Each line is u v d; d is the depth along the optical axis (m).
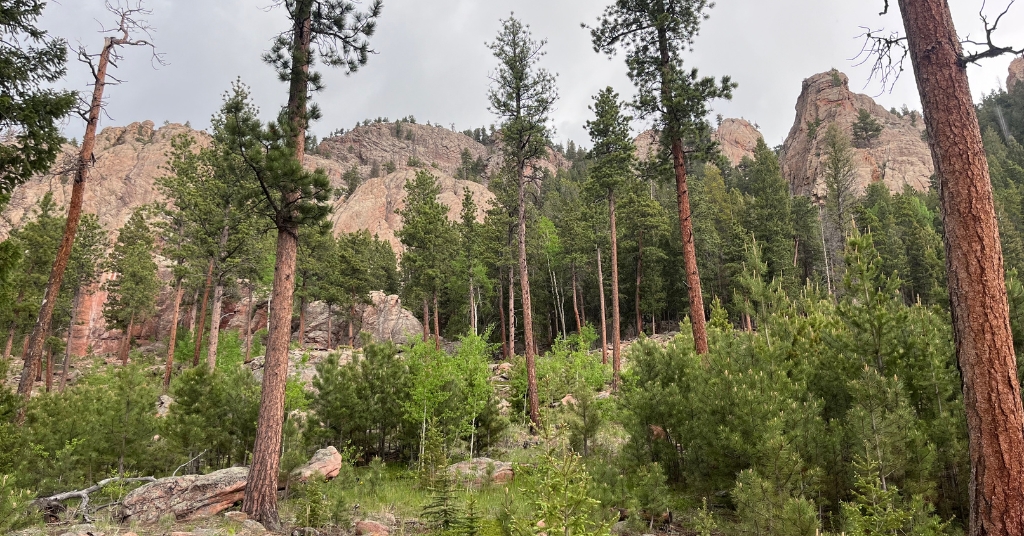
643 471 9.74
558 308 55.16
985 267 5.74
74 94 13.58
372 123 197.62
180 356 39.19
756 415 8.83
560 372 23.17
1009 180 62.69
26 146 12.87
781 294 13.84
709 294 50.41
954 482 8.45
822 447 8.58
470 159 152.62
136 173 88.00
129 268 45.00
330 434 15.16
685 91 17.27
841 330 11.92
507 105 23.25
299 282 47.28
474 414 16.33
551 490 6.00
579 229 48.81
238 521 9.18
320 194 10.57
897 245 48.25
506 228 43.22
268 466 9.78
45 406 13.45
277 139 10.34
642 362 12.94
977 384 5.62
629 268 53.44
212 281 33.44
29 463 11.45
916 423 8.70
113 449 13.12
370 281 54.56
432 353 16.89
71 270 36.91
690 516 9.49
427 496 11.84
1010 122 95.94
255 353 43.41
